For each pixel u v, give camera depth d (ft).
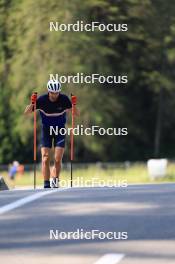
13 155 475.72
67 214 69.51
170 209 72.08
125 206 73.97
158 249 56.13
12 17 455.63
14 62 456.86
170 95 521.65
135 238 59.98
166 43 488.85
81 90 448.65
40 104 94.63
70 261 52.70
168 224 64.95
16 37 457.68
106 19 455.22
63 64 442.09
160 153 524.93
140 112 505.66
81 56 445.78
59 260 53.01
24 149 476.54
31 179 363.56
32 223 65.98
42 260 53.16
